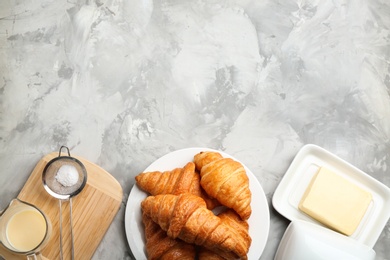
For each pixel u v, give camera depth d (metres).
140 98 0.98
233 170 0.87
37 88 0.98
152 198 0.86
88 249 0.92
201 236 0.83
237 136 0.98
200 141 0.98
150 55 0.99
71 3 0.99
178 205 0.82
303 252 0.86
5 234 0.86
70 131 0.97
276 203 0.95
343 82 1.01
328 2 1.02
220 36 1.00
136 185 0.91
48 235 0.86
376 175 0.99
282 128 0.99
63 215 0.92
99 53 0.99
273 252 0.95
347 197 0.92
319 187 0.92
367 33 1.02
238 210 0.87
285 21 1.01
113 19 0.99
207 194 0.90
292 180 0.97
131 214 0.91
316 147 0.95
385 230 0.98
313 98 1.00
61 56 0.98
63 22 0.99
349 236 0.94
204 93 0.99
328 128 1.00
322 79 1.00
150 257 0.87
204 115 0.98
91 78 0.98
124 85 0.98
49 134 0.97
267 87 1.00
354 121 1.00
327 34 1.01
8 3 0.98
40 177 0.92
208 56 1.00
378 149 1.00
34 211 0.87
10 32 0.98
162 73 0.99
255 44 1.00
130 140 0.97
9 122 0.97
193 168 0.88
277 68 1.00
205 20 1.00
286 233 0.90
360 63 1.01
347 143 0.99
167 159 0.92
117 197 0.92
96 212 0.92
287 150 0.98
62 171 0.90
